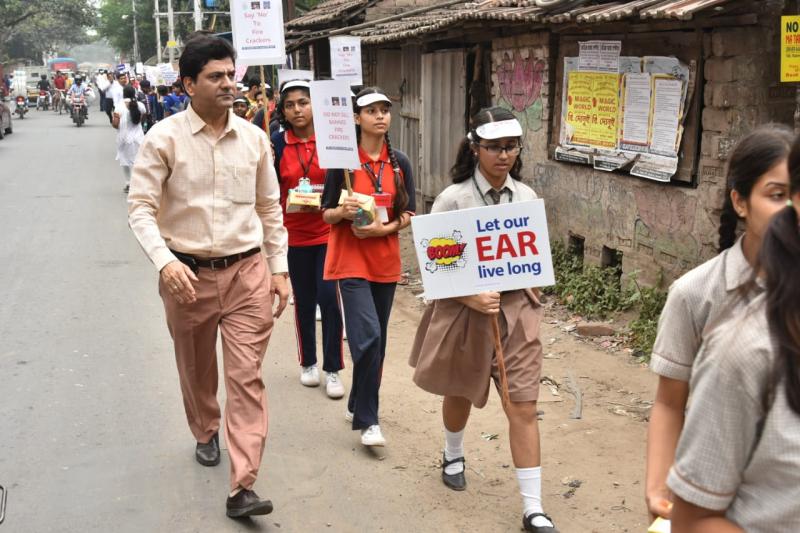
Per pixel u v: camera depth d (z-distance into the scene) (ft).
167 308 14.32
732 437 5.69
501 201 13.17
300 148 19.29
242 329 13.78
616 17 21.36
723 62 20.16
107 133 101.96
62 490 14.69
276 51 21.68
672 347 7.39
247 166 13.89
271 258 14.64
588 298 24.97
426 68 36.58
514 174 13.53
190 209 13.65
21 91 174.29
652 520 7.39
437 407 18.51
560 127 27.35
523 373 12.85
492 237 12.60
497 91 31.40
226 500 13.98
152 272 31.04
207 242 13.73
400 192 16.24
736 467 5.74
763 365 5.51
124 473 15.34
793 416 5.50
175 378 20.21
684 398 7.52
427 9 40.22
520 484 13.05
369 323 15.71
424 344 13.65
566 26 24.85
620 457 15.78
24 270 31.27
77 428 17.30
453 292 12.72
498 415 17.92
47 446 16.44
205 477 15.21
